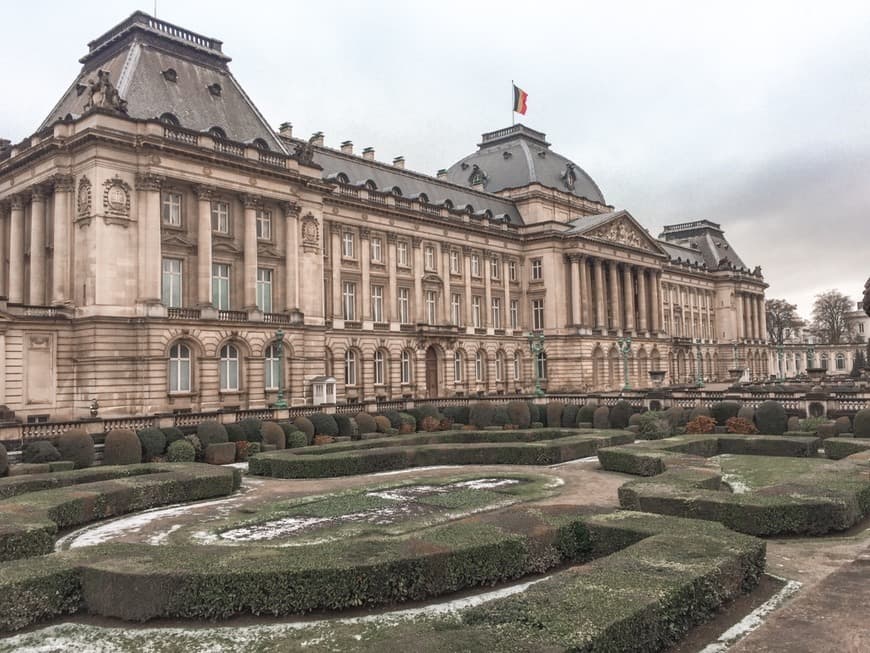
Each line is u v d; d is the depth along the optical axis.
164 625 15.16
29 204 55.81
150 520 25.88
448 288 82.06
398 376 74.94
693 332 134.25
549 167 99.00
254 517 25.27
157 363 49.12
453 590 16.70
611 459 35.59
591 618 11.75
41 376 47.41
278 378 57.78
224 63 61.75
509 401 68.56
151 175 49.84
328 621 15.06
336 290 69.38
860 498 22.75
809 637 10.80
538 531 18.42
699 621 14.05
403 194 79.44
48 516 23.02
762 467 34.69
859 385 79.50
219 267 55.34
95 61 59.44
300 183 59.94
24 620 15.22
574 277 90.56
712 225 151.12
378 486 31.27
